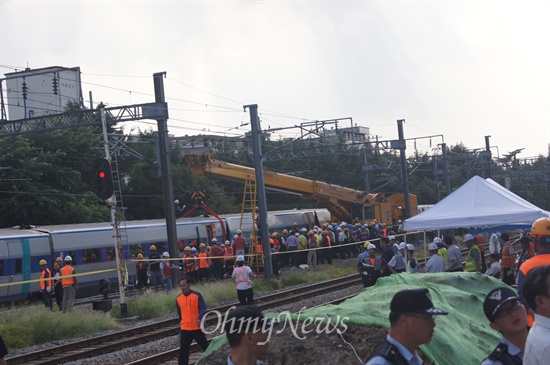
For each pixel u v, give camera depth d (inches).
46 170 1635.1
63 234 1212.5
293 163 2615.7
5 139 1617.9
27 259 1143.0
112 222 885.2
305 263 1515.7
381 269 744.3
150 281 1240.2
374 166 2239.2
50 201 1589.6
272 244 1369.3
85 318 787.4
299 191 1846.7
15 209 1547.7
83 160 1802.4
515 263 668.7
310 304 876.6
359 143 1771.7
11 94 2608.3
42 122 1215.6
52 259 1187.3
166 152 1141.7
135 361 545.3
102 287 930.7
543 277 169.3
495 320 180.7
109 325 806.5
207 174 1657.2
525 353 171.2
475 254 687.1
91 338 702.5
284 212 1861.5
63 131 1768.0
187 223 1489.9
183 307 458.3
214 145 2600.9
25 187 1578.5
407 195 1862.7
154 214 1967.3
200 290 1000.2
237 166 1697.8
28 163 1595.7
